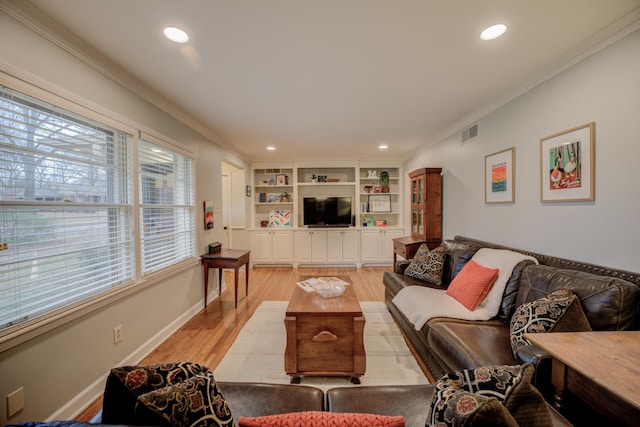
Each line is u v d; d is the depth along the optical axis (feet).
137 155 7.28
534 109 7.36
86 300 5.64
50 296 5.03
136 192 7.22
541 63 6.55
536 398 2.31
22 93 4.52
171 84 7.47
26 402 4.54
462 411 1.96
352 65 6.59
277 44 5.72
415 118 10.56
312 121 10.78
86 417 5.33
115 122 6.49
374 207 19.29
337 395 3.64
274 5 4.58
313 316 6.30
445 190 12.53
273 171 19.76
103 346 6.11
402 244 12.98
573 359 3.37
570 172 6.32
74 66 5.44
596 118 5.74
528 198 7.62
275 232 18.69
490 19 4.99
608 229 5.54
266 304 11.43
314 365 6.30
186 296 9.86
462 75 7.13
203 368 3.05
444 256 9.65
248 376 6.56
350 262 18.72
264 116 10.14
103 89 6.18
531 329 4.57
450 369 5.31
